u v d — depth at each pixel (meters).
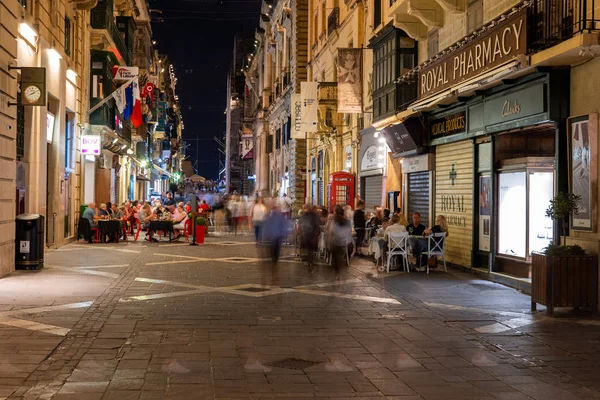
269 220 12.70
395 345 7.68
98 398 5.49
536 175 12.48
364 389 5.89
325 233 17.25
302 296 11.23
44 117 16.25
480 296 11.34
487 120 13.46
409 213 19.05
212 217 37.31
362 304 10.47
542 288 9.63
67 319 8.74
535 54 10.63
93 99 25.73
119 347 7.32
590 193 10.02
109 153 30.95
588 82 10.34
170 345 7.47
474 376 6.38
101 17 25.20
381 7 21.77
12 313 9.09
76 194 23.33
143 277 13.34
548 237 12.33
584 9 9.62
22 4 15.05
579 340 7.98
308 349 7.42
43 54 16.81
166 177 84.50
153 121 51.47
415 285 12.67
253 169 72.00
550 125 11.80
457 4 15.15
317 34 34.69
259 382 6.06
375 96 20.81
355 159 25.75
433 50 17.50
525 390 5.92
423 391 5.86
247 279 13.39
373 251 15.65
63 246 20.52
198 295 11.15
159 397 5.55
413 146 17.50
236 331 8.31
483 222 14.16
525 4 11.43
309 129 28.11
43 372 6.24
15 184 13.60
